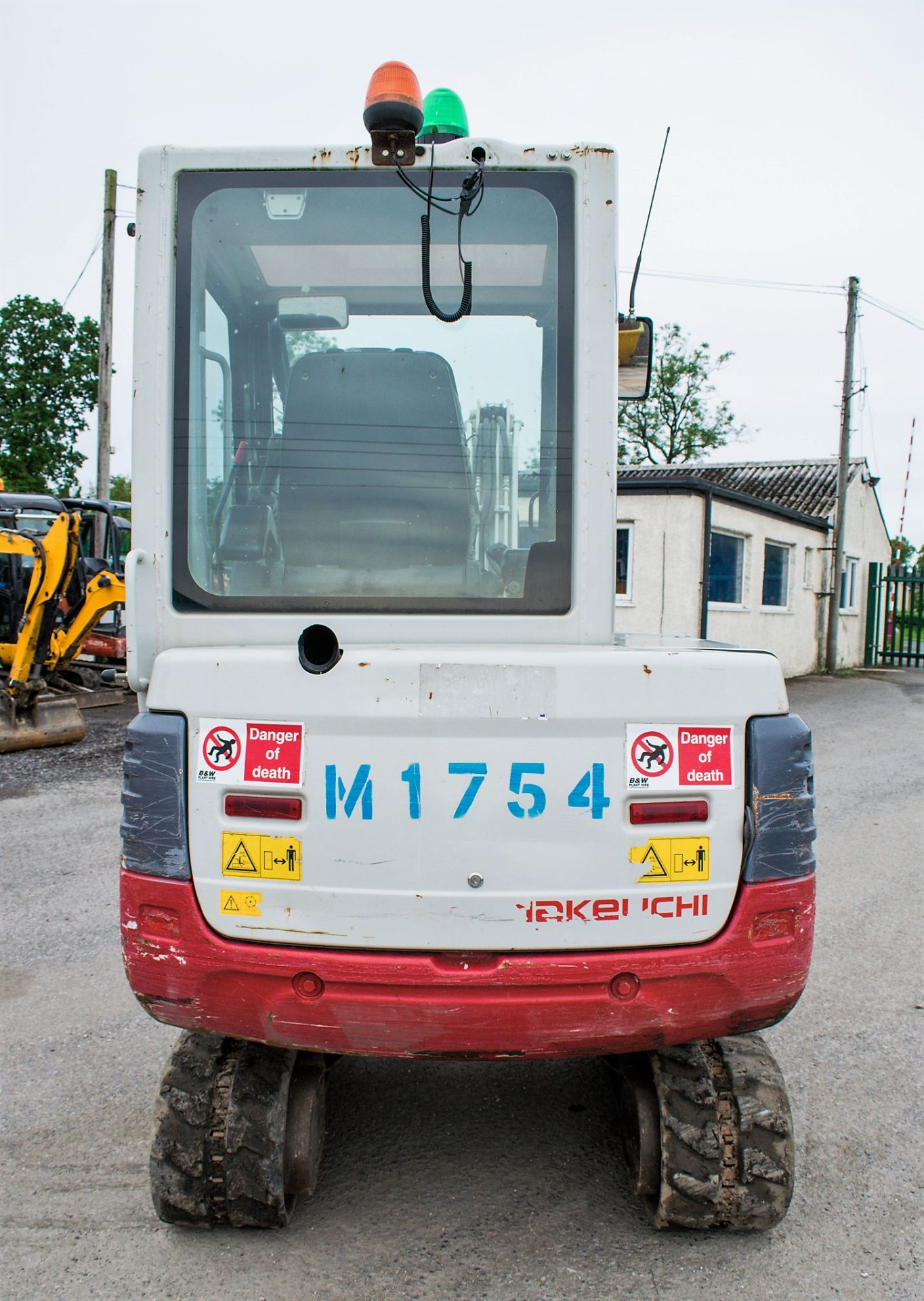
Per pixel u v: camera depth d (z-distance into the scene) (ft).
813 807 7.61
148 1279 8.04
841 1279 8.14
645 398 10.12
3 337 124.16
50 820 23.44
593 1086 11.47
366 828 7.22
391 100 8.22
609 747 7.23
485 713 7.16
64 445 127.13
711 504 52.65
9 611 37.19
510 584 8.46
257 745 7.30
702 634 51.75
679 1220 8.30
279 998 7.34
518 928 7.21
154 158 8.37
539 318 8.45
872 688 63.62
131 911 7.52
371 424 8.57
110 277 63.87
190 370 8.41
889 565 92.94
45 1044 12.28
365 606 8.43
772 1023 7.63
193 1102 8.30
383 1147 10.12
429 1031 7.28
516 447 8.48
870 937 16.70
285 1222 8.57
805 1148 10.23
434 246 8.45
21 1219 8.82
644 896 7.27
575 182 8.34
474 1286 7.98
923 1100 11.26
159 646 8.39
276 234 8.47
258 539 8.51
